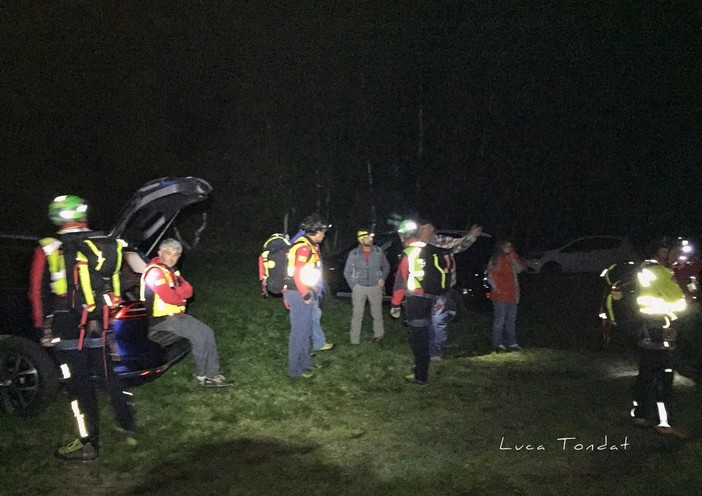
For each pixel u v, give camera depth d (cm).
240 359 969
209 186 809
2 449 639
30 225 1850
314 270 891
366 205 2627
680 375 956
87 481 588
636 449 662
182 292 821
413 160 2742
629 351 1179
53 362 699
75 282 595
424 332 886
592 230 3022
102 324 614
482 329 1329
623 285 738
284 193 2388
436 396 844
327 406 794
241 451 655
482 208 2881
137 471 609
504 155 2902
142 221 810
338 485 582
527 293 1647
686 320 947
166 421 727
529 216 2989
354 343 1115
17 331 715
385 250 1385
